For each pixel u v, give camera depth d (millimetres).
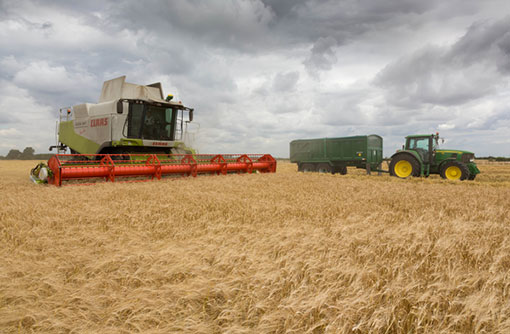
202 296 2410
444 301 2273
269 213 5645
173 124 12867
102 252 3602
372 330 1943
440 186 10539
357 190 9297
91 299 2369
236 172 13664
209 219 5301
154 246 3760
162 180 10602
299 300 2223
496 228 4410
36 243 3832
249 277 2621
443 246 3385
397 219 5293
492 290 2402
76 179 9859
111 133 11625
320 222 5055
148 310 2242
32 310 2186
